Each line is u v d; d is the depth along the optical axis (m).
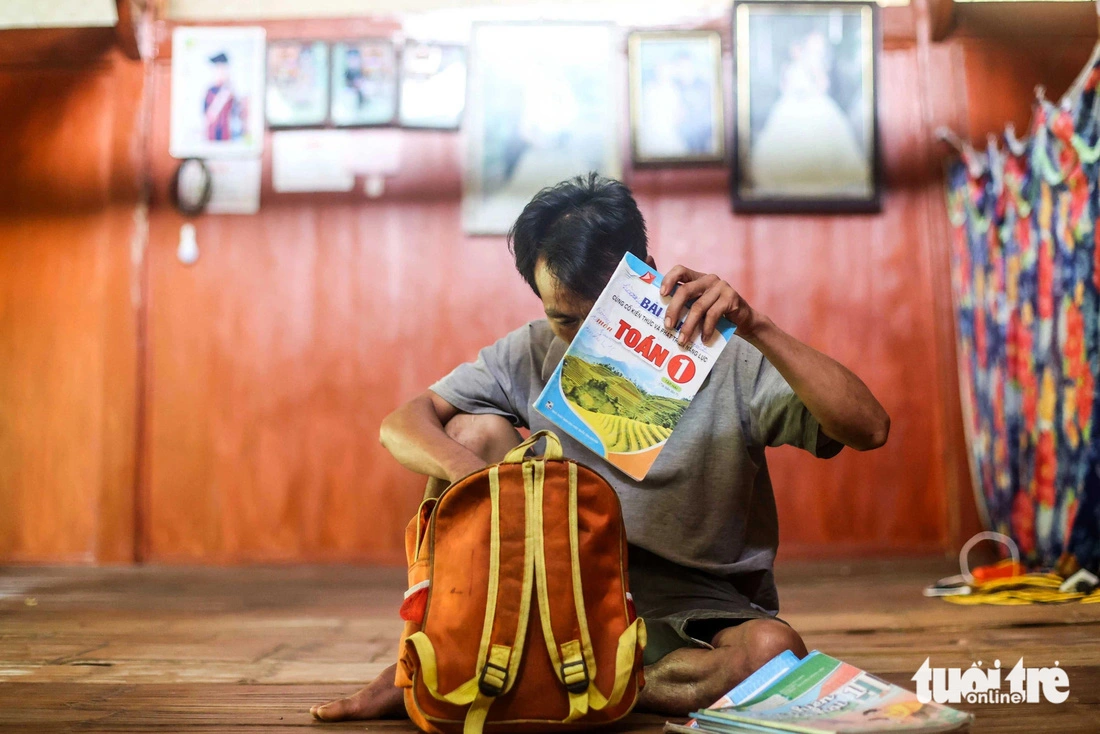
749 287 4.53
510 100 4.62
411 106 4.62
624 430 1.30
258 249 4.64
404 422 1.42
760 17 4.55
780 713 1.14
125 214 4.64
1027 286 3.45
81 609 2.97
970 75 4.52
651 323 1.30
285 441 4.56
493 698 1.16
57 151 4.67
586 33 4.61
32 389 4.59
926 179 4.53
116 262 4.62
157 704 1.52
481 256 4.61
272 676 1.79
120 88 4.68
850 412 1.22
